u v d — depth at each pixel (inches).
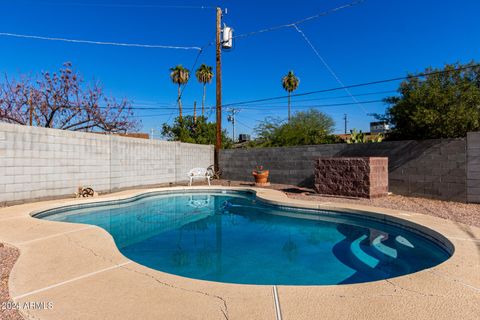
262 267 157.1
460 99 333.4
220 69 581.3
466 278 115.0
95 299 97.4
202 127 939.3
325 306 92.7
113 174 413.1
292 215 294.5
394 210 255.1
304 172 459.8
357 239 211.5
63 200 314.3
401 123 376.5
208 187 446.3
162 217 290.8
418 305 93.4
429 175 328.2
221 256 174.4
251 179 536.7
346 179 344.5
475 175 295.3
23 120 527.5
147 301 96.1
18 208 265.0
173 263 162.7
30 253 145.3
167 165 513.0
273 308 91.4
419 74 380.5
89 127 597.0
